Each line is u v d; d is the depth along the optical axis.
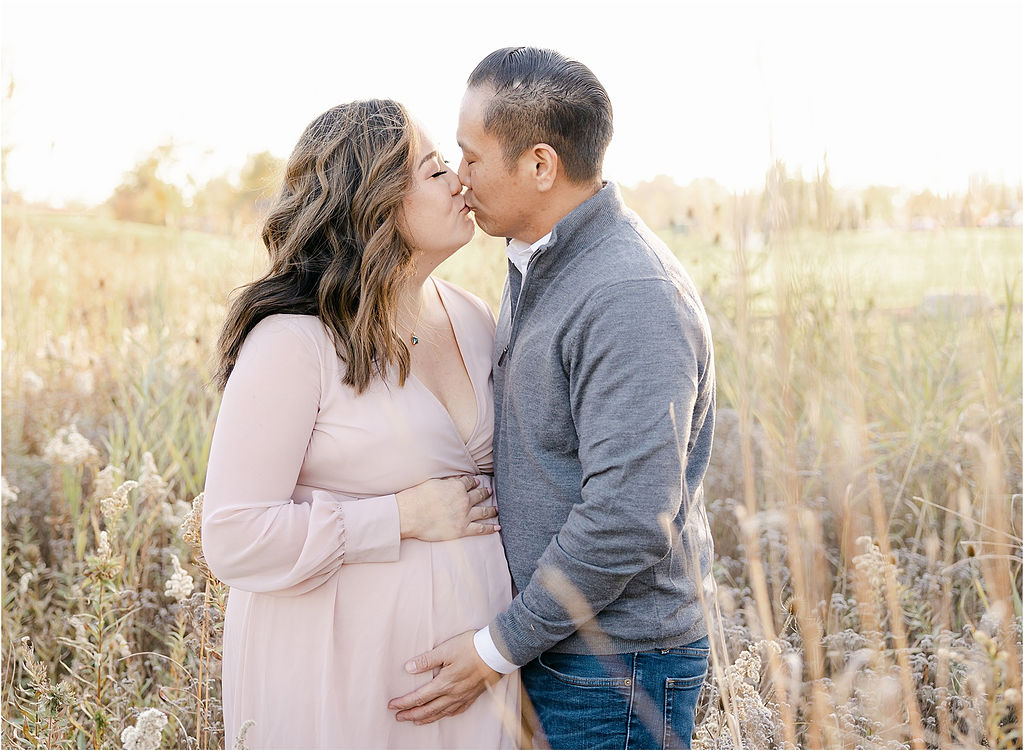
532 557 1.83
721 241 3.71
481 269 4.18
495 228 1.91
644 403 1.63
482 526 1.84
